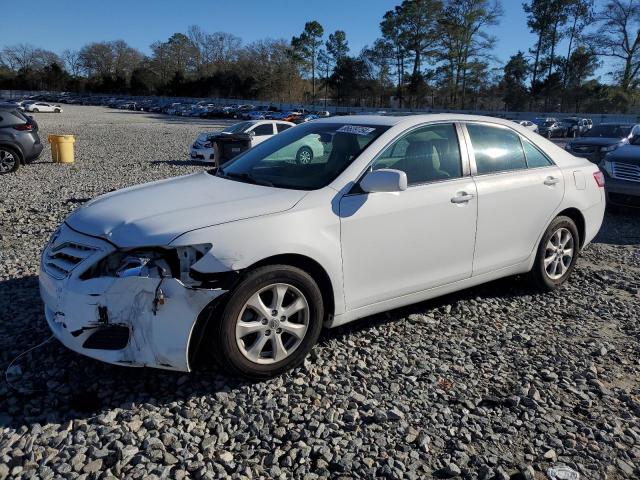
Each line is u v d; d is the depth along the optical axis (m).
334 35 93.31
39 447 2.73
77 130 33.44
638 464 2.75
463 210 4.17
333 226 3.50
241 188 3.74
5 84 114.75
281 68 95.56
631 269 6.10
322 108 73.12
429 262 4.05
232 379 3.38
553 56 73.38
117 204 3.55
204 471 2.59
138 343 3.01
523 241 4.71
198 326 3.09
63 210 8.53
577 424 3.08
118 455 2.67
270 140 4.65
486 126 4.60
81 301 3.01
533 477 2.63
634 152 9.20
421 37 78.69
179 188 3.84
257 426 2.94
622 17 63.75
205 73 110.19
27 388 3.21
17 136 13.95
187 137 29.66
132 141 26.14
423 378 3.50
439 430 2.98
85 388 3.25
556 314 4.64
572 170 5.12
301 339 3.44
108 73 119.94
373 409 3.14
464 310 4.62
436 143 4.21
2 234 6.92
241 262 3.10
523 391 3.37
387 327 4.23
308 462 2.70
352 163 3.76
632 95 64.56
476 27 76.56
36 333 3.93
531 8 73.19
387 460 2.72
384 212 3.72
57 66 116.06
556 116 56.09
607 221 8.95
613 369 3.73
